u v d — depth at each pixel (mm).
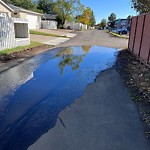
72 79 8055
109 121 4668
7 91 6465
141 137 4055
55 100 5918
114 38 29438
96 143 3844
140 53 11953
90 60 12141
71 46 18547
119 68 10062
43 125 4539
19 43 14953
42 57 12445
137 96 6250
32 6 49656
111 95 6328
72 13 53281
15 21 14133
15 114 5023
